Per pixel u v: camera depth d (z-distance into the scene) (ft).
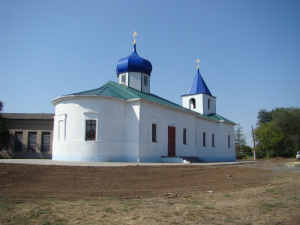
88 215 23.98
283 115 173.78
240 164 85.87
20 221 22.11
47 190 35.83
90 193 34.53
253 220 22.98
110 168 51.26
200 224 21.71
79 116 74.49
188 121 102.53
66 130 75.51
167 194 34.88
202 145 115.85
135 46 105.50
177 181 45.44
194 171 56.34
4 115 117.29
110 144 74.33
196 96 132.46
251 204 28.91
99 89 83.97
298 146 161.89
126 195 34.04
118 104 78.02
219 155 127.13
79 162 67.26
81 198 31.76
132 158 76.02
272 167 73.92
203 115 121.70
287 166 77.61
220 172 58.08
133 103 78.84
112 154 74.38
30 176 43.14
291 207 27.73
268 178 52.11
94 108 74.33
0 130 109.19
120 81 100.73
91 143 72.49
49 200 30.30
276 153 168.35
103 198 32.04
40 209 25.96
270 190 38.42
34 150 114.21
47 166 50.70
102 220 22.50
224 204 28.81
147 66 101.09
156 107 84.89
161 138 85.56
